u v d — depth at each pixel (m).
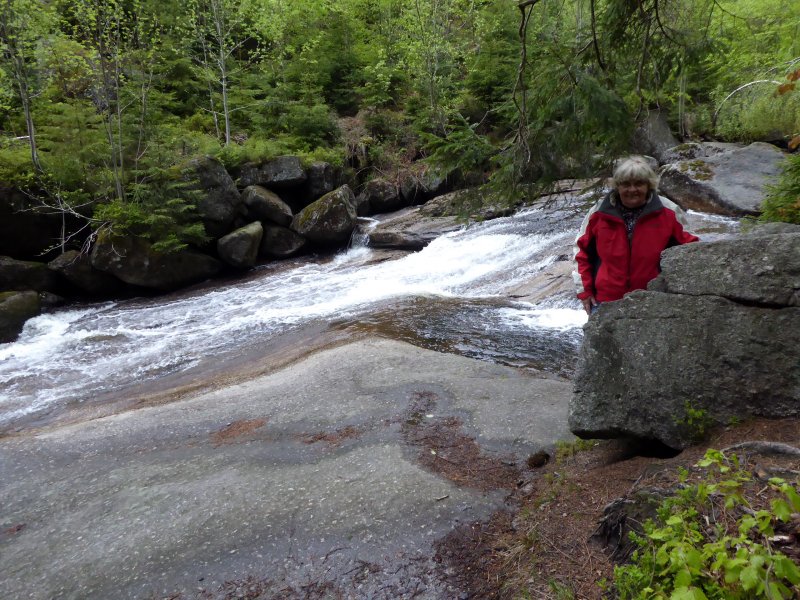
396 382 5.40
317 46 21.64
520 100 3.97
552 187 4.09
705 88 16.84
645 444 3.35
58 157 12.58
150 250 12.47
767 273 2.76
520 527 2.96
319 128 19.30
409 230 14.74
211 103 19.14
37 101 14.53
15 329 10.23
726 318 2.85
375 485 3.54
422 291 10.41
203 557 2.99
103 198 12.79
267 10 19.89
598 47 3.88
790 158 7.15
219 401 5.44
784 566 1.45
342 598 2.63
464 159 4.14
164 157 13.41
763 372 2.73
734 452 2.44
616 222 3.35
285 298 11.34
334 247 15.59
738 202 11.02
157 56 17.16
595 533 2.57
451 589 2.60
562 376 5.80
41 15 13.35
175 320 10.54
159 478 3.97
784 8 9.88
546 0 4.20
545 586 2.36
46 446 4.73
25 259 12.49
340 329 8.03
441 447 4.10
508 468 3.75
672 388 2.95
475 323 7.99
